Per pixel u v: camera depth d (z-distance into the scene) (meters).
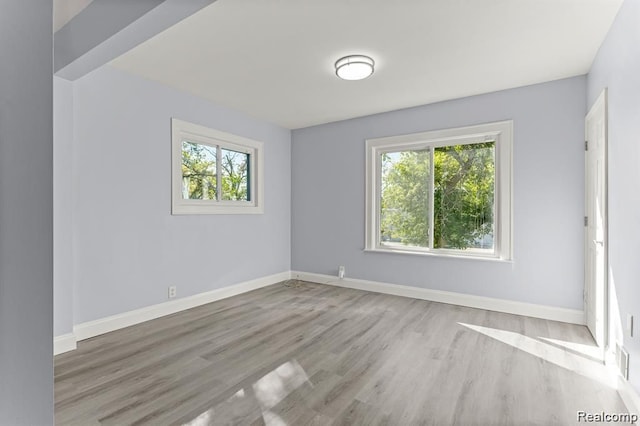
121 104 3.01
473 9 2.08
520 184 3.34
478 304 3.58
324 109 4.08
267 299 3.95
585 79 3.03
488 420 1.71
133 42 1.97
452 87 3.35
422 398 1.90
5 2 0.42
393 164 4.24
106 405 1.83
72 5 2.15
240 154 4.35
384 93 3.53
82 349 2.55
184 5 1.62
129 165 3.07
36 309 0.45
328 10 2.10
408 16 2.16
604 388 2.01
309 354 2.47
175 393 1.96
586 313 3.00
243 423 1.68
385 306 3.65
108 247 2.92
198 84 3.32
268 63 2.85
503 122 3.41
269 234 4.68
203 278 3.77
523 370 2.22
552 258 3.19
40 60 0.45
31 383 0.45
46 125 0.46
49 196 0.46
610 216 2.26
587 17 2.15
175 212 3.45
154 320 3.22
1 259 0.41
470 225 3.70
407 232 4.14
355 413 1.76
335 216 4.63
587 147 2.95
